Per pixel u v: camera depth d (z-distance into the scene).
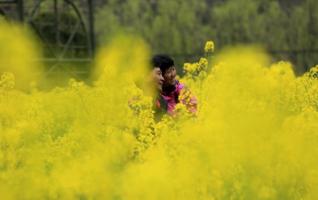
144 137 8.92
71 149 8.34
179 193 6.72
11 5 36.34
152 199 6.50
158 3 90.81
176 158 7.53
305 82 12.29
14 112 10.09
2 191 6.94
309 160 7.31
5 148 8.40
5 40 8.46
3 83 10.23
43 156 8.06
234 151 7.25
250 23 87.75
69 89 10.96
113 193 6.85
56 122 10.12
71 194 6.86
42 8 41.84
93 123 8.95
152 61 12.09
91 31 43.84
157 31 89.69
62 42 42.38
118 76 9.77
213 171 7.02
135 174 6.72
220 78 10.66
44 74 14.46
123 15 91.06
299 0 83.56
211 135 7.41
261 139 7.50
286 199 7.04
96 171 6.98
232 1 89.12
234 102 8.89
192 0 91.38
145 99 9.79
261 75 10.30
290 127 7.96
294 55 50.41
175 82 12.20
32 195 6.97
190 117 9.60
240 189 6.93
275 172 7.09
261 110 8.44
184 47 89.88
